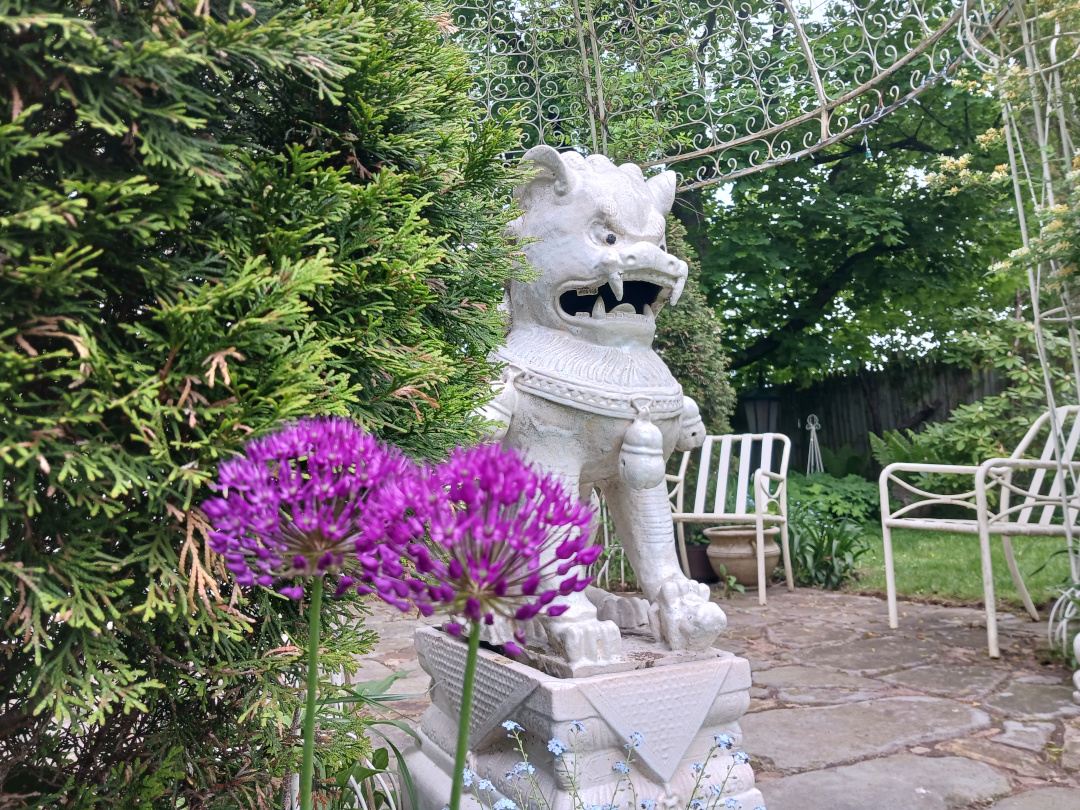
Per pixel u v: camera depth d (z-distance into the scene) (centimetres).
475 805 226
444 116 164
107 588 110
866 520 947
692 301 636
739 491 586
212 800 144
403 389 138
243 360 114
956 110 1081
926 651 418
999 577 596
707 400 645
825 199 1092
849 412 1189
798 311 1222
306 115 145
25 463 102
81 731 142
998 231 1137
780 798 253
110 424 112
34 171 117
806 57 406
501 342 177
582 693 200
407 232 138
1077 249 345
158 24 111
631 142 429
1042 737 298
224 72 128
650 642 235
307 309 116
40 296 104
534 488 88
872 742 298
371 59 139
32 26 101
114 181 113
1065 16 359
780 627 489
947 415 1112
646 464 229
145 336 108
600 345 243
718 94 445
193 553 112
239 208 125
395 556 88
